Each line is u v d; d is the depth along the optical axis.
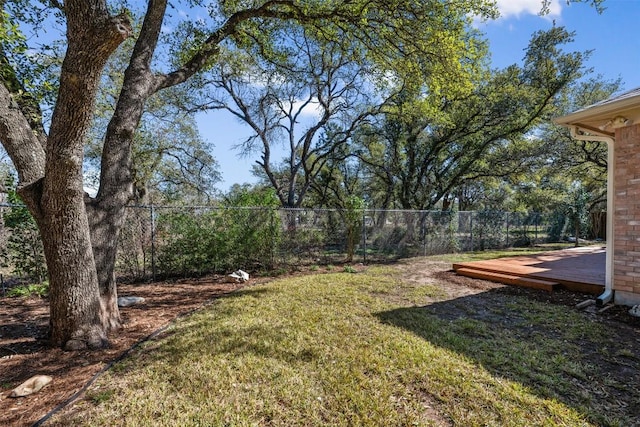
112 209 3.89
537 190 20.22
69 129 2.85
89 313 3.39
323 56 12.23
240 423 2.15
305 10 5.87
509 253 11.03
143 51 4.21
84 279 3.35
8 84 3.55
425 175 15.37
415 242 10.42
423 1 5.81
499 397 2.40
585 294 5.15
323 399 2.40
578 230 14.19
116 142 4.00
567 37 11.55
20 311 4.69
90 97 2.78
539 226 14.45
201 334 3.60
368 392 2.48
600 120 4.64
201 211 7.37
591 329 3.73
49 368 2.88
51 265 3.25
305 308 4.52
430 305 4.73
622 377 2.71
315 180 20.45
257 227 7.91
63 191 3.07
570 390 2.51
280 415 2.23
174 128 15.09
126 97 4.06
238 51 11.34
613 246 4.53
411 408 2.29
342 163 19.94
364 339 3.42
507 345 3.32
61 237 3.21
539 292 5.44
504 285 6.00
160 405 2.34
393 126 14.98
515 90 12.22
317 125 15.69
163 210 7.01
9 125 3.11
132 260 6.75
